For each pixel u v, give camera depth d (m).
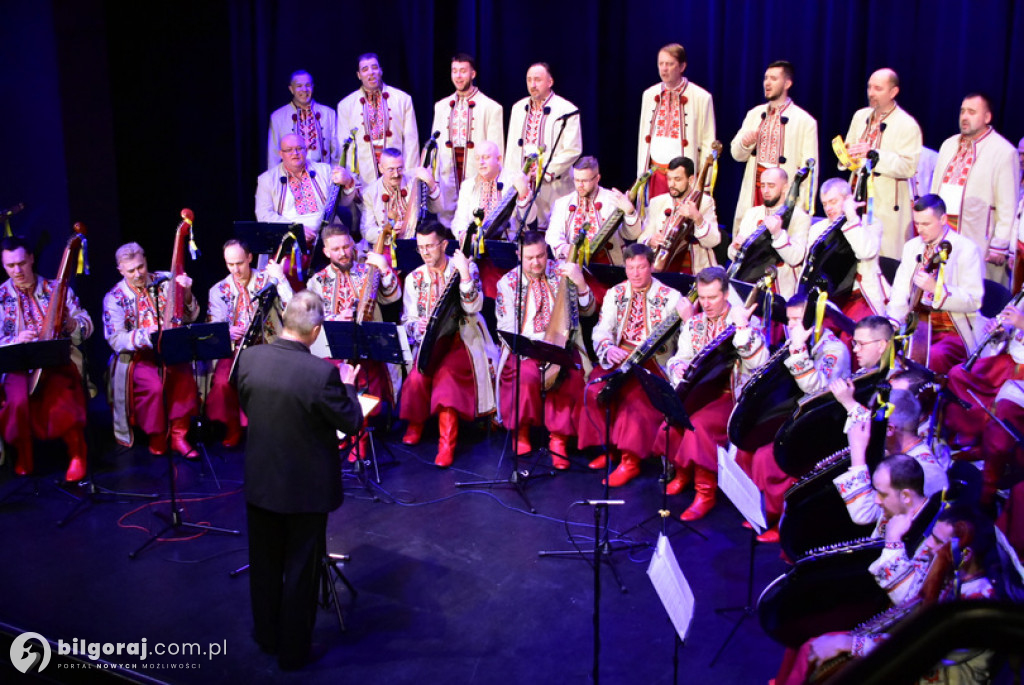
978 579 3.39
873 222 6.00
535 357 5.57
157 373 6.49
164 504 5.94
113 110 8.23
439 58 9.07
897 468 3.77
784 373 5.01
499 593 4.86
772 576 4.95
